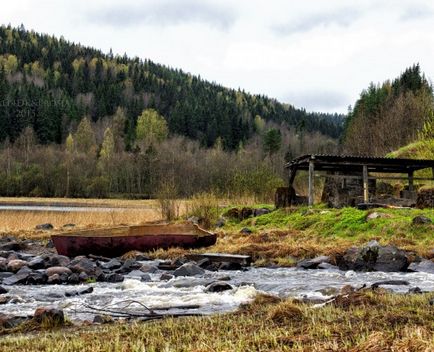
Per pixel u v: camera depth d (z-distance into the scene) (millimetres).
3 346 5836
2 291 10375
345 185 25188
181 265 13984
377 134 62094
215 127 140500
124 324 7109
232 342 5391
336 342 5047
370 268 13031
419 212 17797
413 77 87250
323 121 184125
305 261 14133
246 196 28844
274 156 97938
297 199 24547
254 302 8219
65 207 50281
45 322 7109
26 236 22312
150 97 173625
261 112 191625
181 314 7844
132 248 16672
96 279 12125
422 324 5707
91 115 153250
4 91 120688
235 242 17906
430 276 12031
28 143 100562
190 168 76625
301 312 6656
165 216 24719
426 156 32250
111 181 78938
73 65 198625
